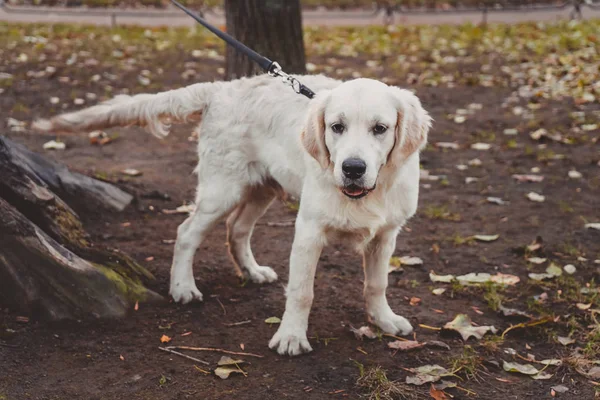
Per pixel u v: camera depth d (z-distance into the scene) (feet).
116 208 18.19
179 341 12.81
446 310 14.26
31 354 12.03
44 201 13.84
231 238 15.34
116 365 11.95
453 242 17.52
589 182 21.62
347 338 13.10
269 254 16.85
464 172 22.62
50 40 41.57
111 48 39.78
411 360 12.36
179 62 37.19
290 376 11.80
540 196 20.39
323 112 11.76
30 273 12.92
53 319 12.89
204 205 14.19
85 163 22.24
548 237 17.79
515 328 13.39
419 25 50.24
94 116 14.65
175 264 14.37
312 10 58.75
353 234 12.51
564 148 24.70
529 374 11.97
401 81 34.42
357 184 11.07
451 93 32.37
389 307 13.84
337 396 11.25
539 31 46.32
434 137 26.09
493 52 40.96
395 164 11.79
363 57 40.32
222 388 11.41
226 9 24.26
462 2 60.23
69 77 32.99
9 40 40.75
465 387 11.65
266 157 13.64
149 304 13.98
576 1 53.72
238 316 13.85
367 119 11.26
